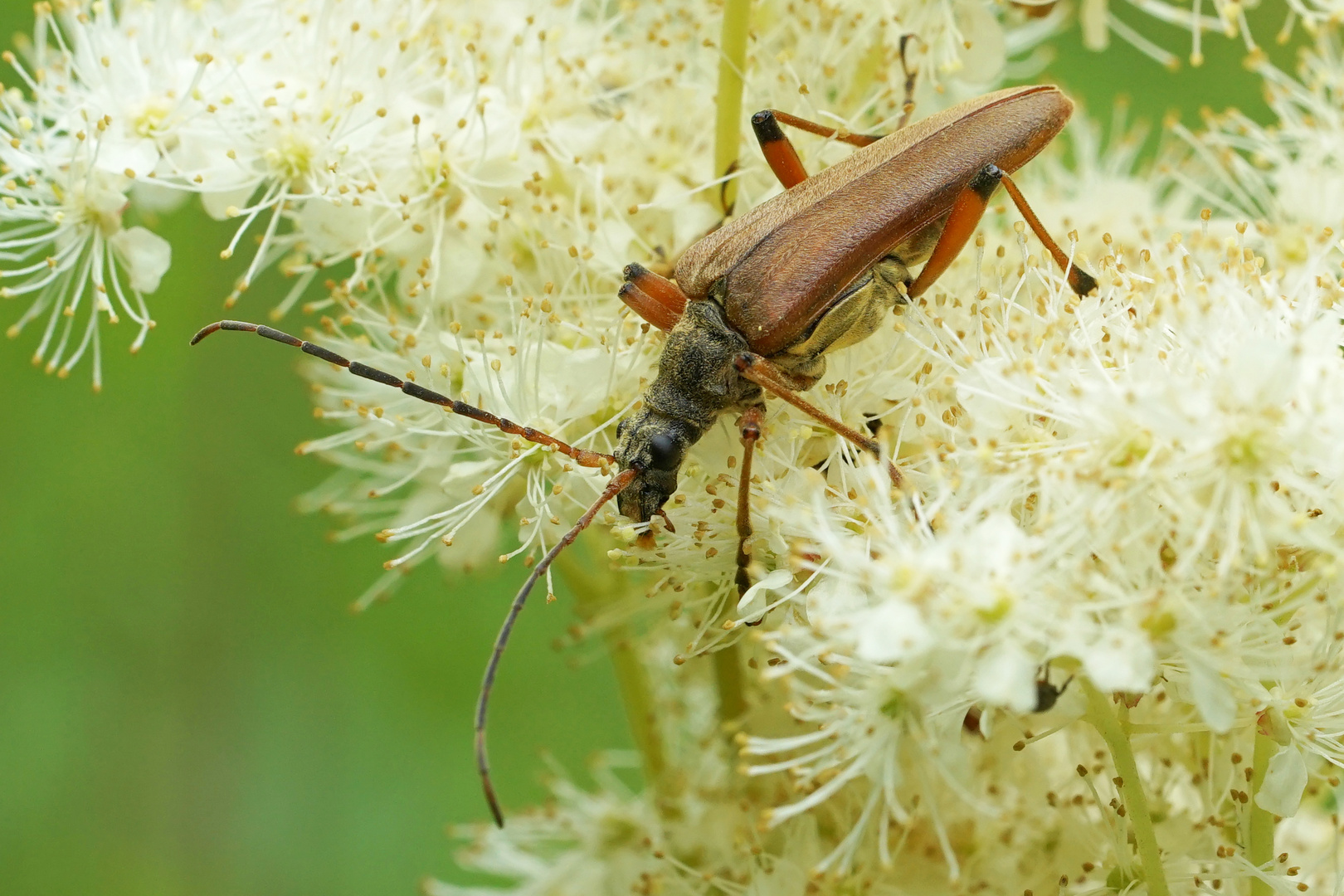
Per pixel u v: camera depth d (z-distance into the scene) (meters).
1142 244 0.19
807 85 0.19
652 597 0.19
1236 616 0.17
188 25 0.19
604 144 0.19
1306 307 0.18
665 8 0.19
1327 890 0.18
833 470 0.18
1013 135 0.19
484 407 0.18
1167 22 0.21
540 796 0.21
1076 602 0.17
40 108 0.19
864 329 0.18
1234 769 0.18
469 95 0.19
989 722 0.18
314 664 0.21
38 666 0.21
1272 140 0.19
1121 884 0.18
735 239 0.18
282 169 0.19
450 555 0.19
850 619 0.17
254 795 0.21
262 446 0.21
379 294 0.19
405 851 0.21
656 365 0.19
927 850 0.18
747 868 0.19
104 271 0.19
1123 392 0.17
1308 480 0.17
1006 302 0.18
